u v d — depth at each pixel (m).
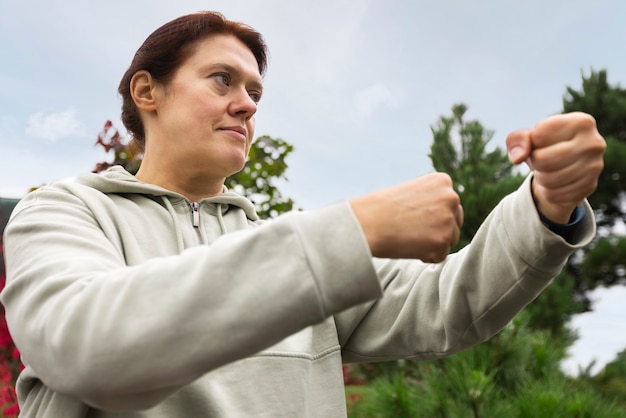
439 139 8.05
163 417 0.86
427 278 1.11
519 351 2.46
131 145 1.43
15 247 0.86
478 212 6.71
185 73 1.15
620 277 9.95
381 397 2.42
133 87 1.21
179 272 0.62
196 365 0.59
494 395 2.26
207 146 1.12
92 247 0.81
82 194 1.01
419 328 1.10
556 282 7.05
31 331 0.66
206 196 1.24
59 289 0.68
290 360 1.01
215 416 0.89
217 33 1.20
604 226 11.44
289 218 0.63
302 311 0.59
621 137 11.05
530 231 0.86
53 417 0.81
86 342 0.60
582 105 11.18
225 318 0.58
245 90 1.18
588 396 2.24
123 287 0.62
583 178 0.71
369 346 1.19
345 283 0.59
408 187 0.66
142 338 0.58
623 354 4.05
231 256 0.61
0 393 3.11
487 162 7.70
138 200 1.13
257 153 3.82
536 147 0.71
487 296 0.95
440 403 2.25
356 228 0.61
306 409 1.02
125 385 0.59
